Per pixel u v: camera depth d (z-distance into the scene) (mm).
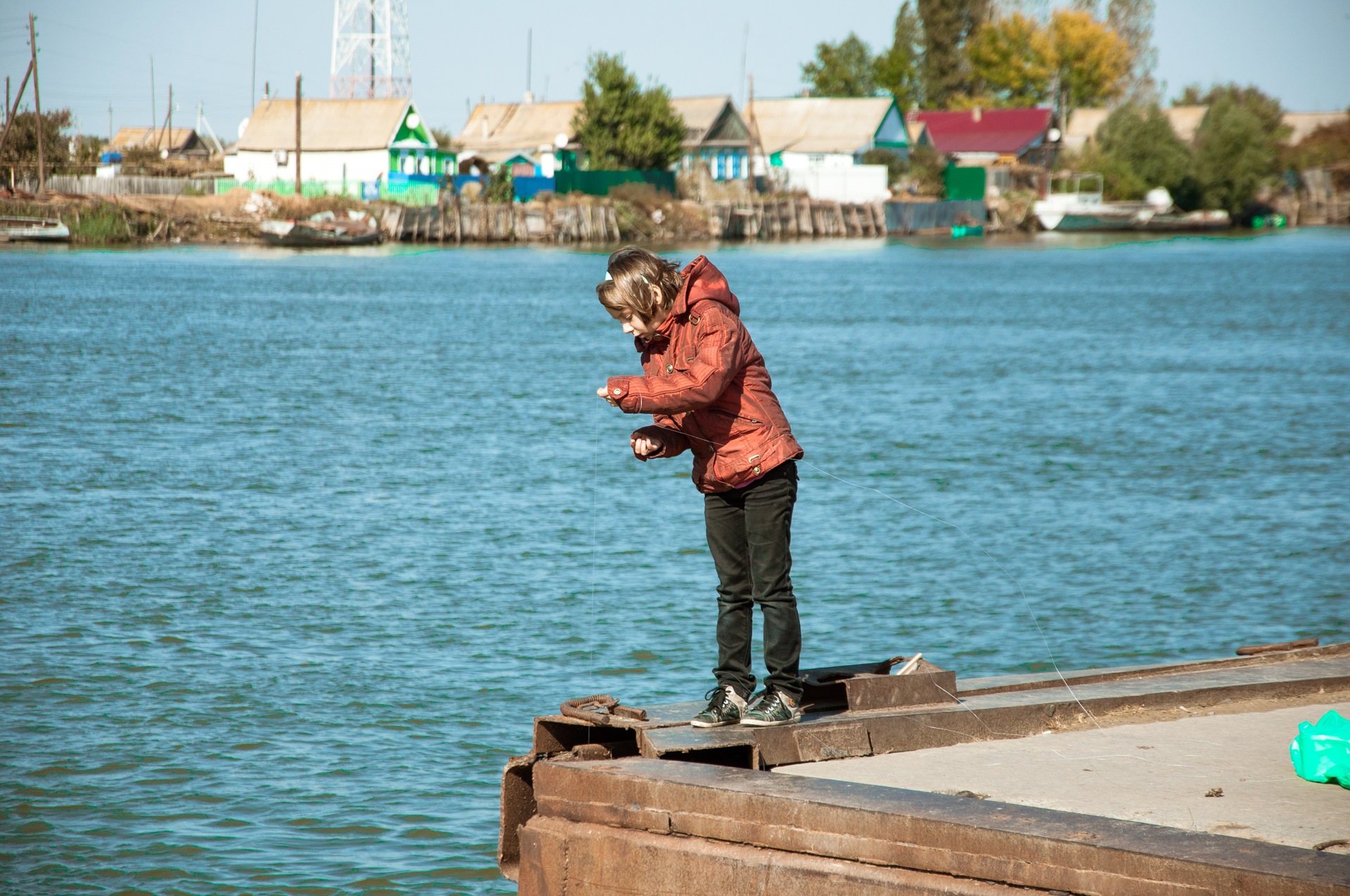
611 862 4832
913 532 17344
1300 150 167750
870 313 57000
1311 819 4625
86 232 95125
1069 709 5922
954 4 164250
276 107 108750
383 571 15148
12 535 16484
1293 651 7055
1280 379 35688
